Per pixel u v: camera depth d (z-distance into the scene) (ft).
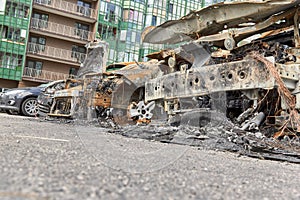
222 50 26.14
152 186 6.21
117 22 118.62
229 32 24.52
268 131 19.10
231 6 24.68
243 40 25.66
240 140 17.17
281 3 21.90
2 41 102.63
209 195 5.95
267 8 22.95
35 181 5.46
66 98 34.58
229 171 9.34
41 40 110.93
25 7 105.91
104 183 5.98
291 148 16.15
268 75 18.11
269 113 19.81
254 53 19.65
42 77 108.06
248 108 20.42
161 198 5.35
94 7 118.42
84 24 117.80
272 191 6.95
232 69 20.04
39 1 108.68
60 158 8.45
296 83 19.01
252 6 23.71
